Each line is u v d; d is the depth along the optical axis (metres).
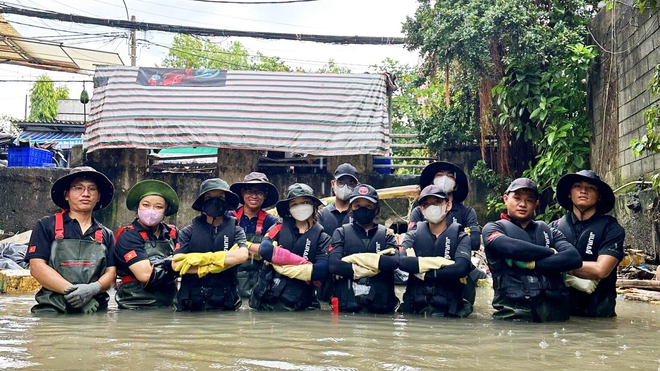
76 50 17.58
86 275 5.84
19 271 8.38
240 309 6.39
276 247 6.25
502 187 13.21
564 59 11.53
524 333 4.77
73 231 5.93
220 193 6.25
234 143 13.84
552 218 11.55
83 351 3.57
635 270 8.71
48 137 21.41
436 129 13.74
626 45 10.23
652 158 9.20
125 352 3.54
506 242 5.66
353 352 3.63
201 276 6.07
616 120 10.62
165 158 14.78
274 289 6.20
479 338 4.42
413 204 13.05
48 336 4.21
